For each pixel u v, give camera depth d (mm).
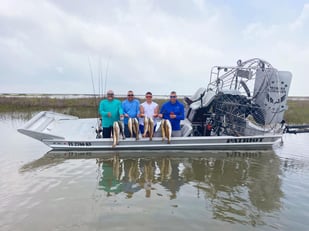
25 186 4262
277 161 6293
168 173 5156
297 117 14477
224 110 7438
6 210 3385
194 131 7855
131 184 4477
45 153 6539
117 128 6598
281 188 4453
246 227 3102
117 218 3217
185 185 4500
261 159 6453
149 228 2992
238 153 7055
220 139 7102
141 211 3430
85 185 4363
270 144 7465
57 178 4684
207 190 4285
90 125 9664
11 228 2943
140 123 7000
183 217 3295
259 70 7602
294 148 7816
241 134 7570
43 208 3463
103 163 5773
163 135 6750
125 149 6879
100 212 3373
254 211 3541
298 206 3725
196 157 6508
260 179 4906
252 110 7730
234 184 4605
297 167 5770
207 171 5363
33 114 15297
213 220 3248
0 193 3949
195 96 8375
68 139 6719
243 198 3979
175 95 6695
